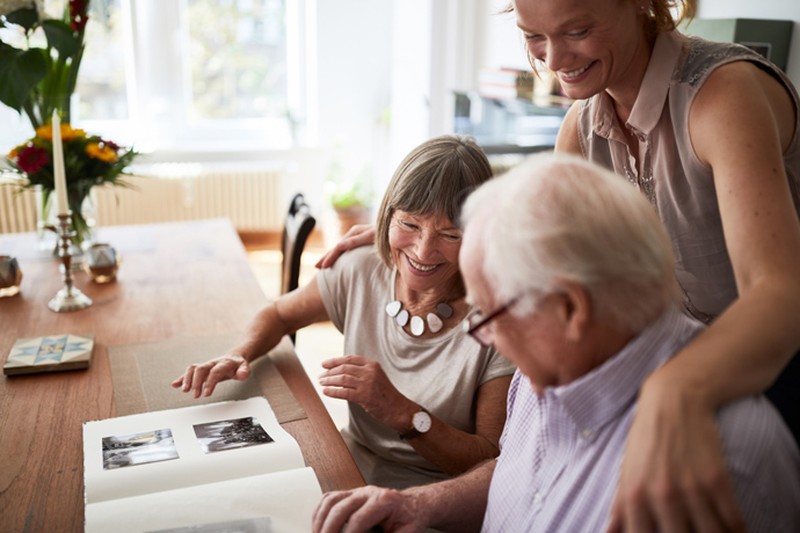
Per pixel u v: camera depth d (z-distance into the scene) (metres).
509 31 3.82
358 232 1.63
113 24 4.82
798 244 0.87
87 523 0.98
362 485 1.14
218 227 2.81
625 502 0.66
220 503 1.02
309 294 1.60
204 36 5.04
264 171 5.05
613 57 1.09
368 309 1.50
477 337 0.85
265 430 1.25
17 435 1.27
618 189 0.75
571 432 0.87
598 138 1.38
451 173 1.30
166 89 5.03
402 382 1.43
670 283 0.78
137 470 1.12
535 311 0.76
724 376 0.69
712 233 1.21
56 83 2.46
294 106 5.35
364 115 5.39
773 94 1.05
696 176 1.13
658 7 1.13
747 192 0.93
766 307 0.76
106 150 2.36
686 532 0.64
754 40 2.02
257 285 2.14
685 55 1.12
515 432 1.04
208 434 1.23
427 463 1.43
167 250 2.49
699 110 1.06
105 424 1.27
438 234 1.31
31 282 2.15
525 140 3.18
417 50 4.64
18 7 2.26
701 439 0.65
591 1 1.04
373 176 5.54
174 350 1.64
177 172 4.92
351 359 1.26
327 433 1.29
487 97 3.49
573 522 0.84
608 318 0.75
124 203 4.80
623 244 0.73
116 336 1.74
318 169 5.38
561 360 0.79
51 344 1.61
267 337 1.58
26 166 2.22
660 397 0.68
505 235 0.75
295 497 1.04
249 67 5.19
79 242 2.39
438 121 4.46
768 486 0.73
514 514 0.96
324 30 5.15
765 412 0.75
